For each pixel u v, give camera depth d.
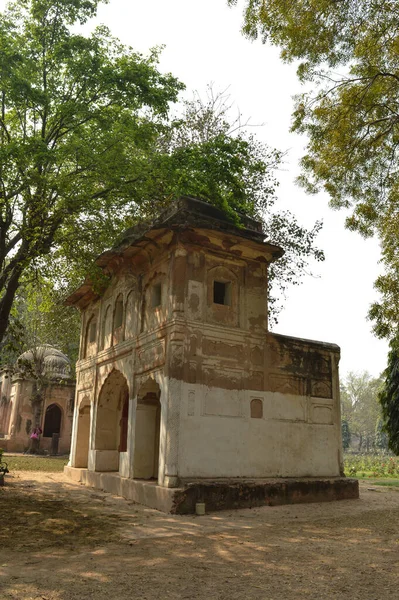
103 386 14.30
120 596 4.66
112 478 12.23
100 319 15.34
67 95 11.52
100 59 11.27
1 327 11.93
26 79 10.54
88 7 11.71
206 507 9.67
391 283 9.42
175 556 6.24
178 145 17.45
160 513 9.43
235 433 10.84
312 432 12.21
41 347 26.70
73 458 15.86
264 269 12.42
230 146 11.98
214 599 4.63
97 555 6.21
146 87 11.35
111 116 11.50
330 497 11.65
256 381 11.53
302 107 10.27
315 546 6.91
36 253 11.19
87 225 11.66
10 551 6.27
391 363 19.11
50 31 11.63
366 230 10.34
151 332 11.54
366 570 5.68
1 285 11.59
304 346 12.67
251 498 10.34
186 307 10.80
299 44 9.49
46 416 29.44
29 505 9.88
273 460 11.32
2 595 4.63
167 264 11.48
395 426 18.48
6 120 12.19
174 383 10.23
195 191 11.35
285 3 9.19
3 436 30.16
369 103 9.69
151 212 13.26
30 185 10.14
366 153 10.19
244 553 6.45
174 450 9.91
